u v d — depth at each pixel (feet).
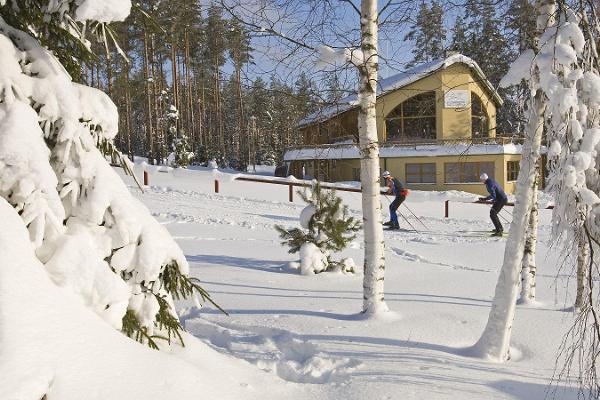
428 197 77.25
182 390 9.77
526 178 16.51
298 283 27.86
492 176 100.42
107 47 11.80
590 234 12.63
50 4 10.41
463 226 56.85
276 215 56.90
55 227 9.55
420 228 54.80
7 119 9.30
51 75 10.29
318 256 30.42
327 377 15.24
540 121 16.22
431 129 111.86
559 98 12.30
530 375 15.42
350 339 17.99
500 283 16.92
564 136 12.57
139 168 82.69
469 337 18.84
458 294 25.34
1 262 8.03
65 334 8.19
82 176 10.30
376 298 20.85
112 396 8.18
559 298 25.55
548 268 33.71
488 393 13.76
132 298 10.82
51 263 9.32
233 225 49.01
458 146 98.99
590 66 12.91
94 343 8.68
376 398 13.25
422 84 68.49
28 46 10.47
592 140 12.24
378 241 20.85
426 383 14.23
